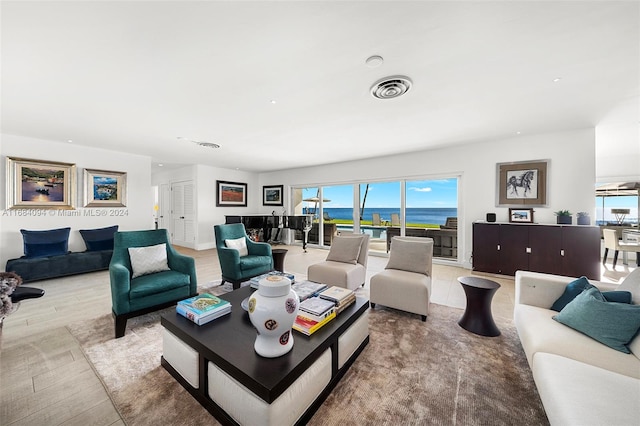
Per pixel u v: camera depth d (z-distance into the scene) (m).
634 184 5.13
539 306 1.95
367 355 1.90
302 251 6.50
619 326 1.36
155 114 3.00
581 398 0.98
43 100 2.59
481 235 4.15
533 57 1.90
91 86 2.31
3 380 1.60
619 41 1.71
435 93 2.49
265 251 3.72
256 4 1.40
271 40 1.71
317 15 1.49
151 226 5.49
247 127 3.49
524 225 3.83
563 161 3.78
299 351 1.35
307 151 5.02
